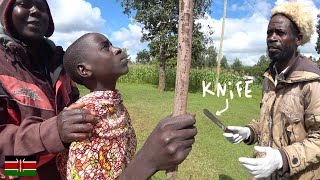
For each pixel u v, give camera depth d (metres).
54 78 1.78
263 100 2.70
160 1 15.68
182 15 1.15
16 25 1.62
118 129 1.28
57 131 1.16
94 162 1.18
